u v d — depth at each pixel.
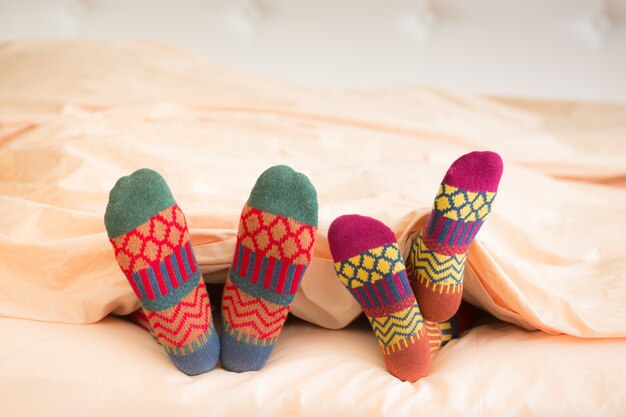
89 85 1.75
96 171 1.25
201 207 1.11
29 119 1.54
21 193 1.22
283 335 1.08
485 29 2.38
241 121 1.63
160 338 0.95
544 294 1.03
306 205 0.94
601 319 1.02
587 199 1.45
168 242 0.94
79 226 1.09
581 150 1.74
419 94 2.13
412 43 2.40
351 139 1.61
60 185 1.20
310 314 1.06
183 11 2.35
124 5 2.33
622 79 2.38
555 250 1.20
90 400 0.91
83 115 1.59
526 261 1.19
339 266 0.96
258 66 2.40
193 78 1.89
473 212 0.98
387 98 2.06
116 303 1.02
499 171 1.00
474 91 2.41
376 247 0.95
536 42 2.38
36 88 1.72
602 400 0.91
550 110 2.24
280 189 0.95
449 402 0.91
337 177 1.32
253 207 0.95
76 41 1.99
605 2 2.34
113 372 0.93
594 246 1.24
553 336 1.02
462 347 1.03
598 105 2.23
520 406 0.91
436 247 0.99
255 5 2.38
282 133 1.59
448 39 2.40
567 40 2.38
